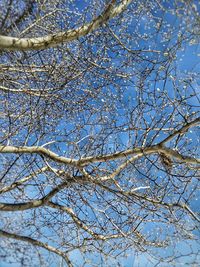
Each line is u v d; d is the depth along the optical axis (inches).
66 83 286.4
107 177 258.7
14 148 241.1
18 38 214.2
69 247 271.7
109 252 268.1
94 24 228.7
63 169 268.2
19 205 255.6
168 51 242.4
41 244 257.8
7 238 256.2
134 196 257.6
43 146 247.3
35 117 278.2
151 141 237.9
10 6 225.3
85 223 270.4
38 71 285.6
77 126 279.6
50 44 223.1
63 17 280.8
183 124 241.6
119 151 243.9
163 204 253.9
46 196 262.4
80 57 287.7
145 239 271.9
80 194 256.7
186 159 235.0
